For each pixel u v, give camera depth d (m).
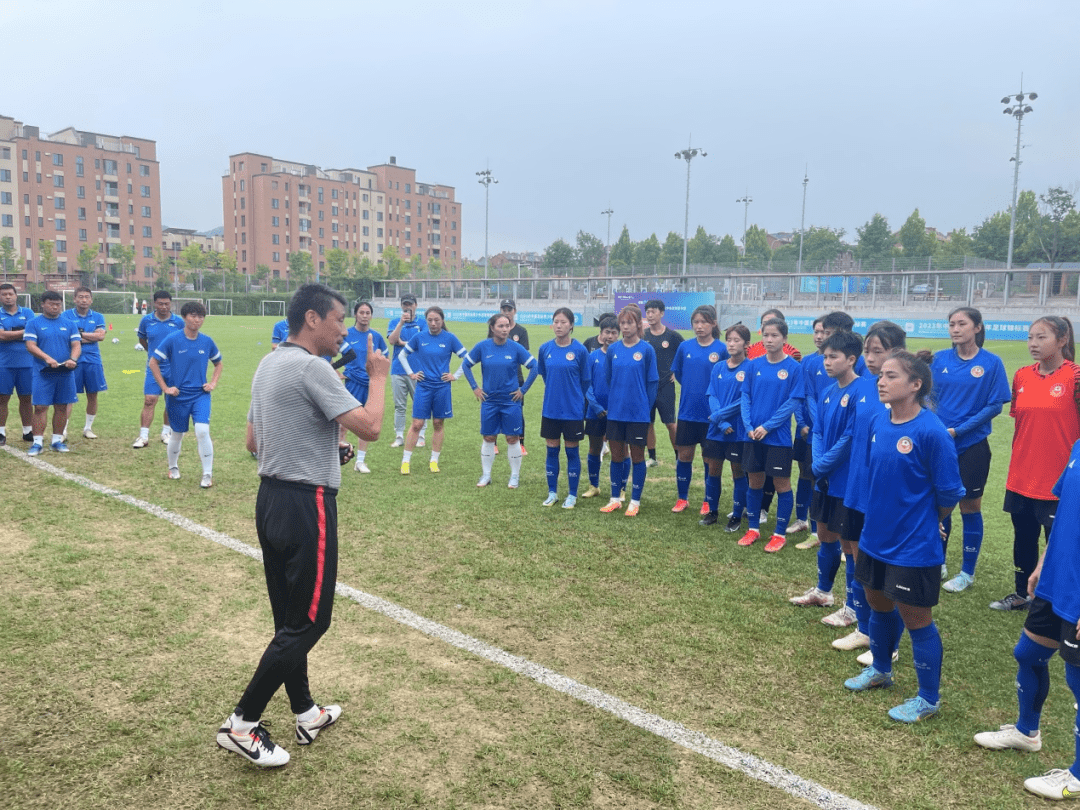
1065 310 31.66
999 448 10.01
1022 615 4.48
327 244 93.69
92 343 8.95
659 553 5.38
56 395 8.00
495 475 7.86
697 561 5.23
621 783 2.66
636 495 6.40
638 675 3.50
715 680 3.48
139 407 11.48
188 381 6.80
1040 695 2.90
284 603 2.82
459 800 2.54
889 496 3.14
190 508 6.12
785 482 5.50
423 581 4.67
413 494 6.93
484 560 5.10
